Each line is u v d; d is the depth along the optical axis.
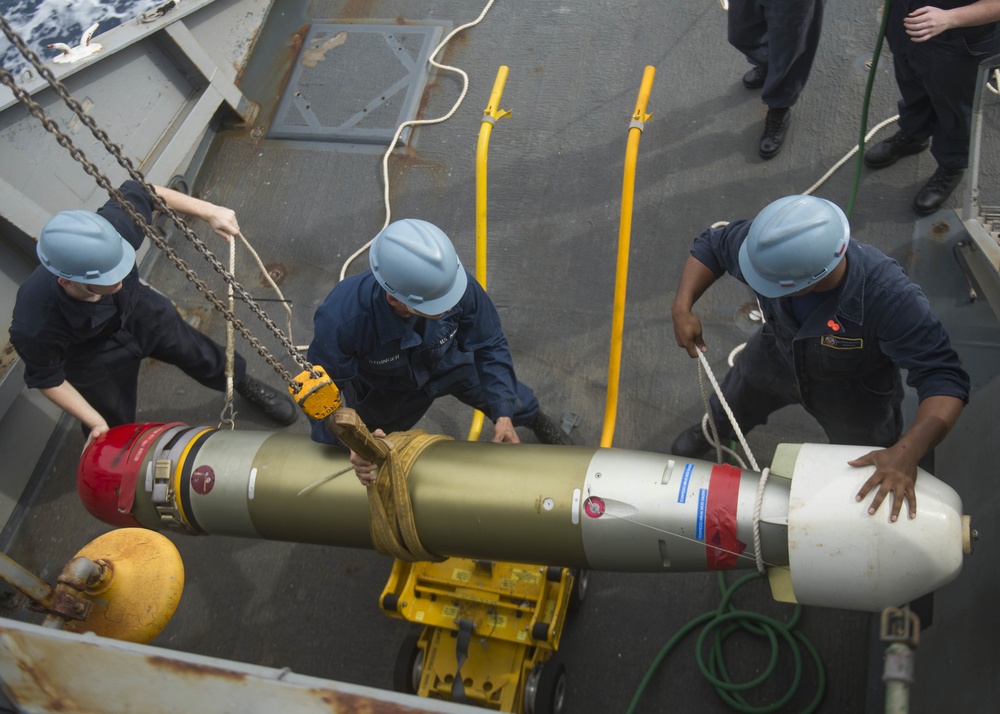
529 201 3.54
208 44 3.97
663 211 3.41
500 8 4.12
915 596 1.61
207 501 2.07
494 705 2.24
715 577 2.64
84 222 2.19
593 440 2.98
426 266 1.82
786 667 2.45
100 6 4.54
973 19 2.41
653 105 3.69
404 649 2.37
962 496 2.27
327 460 2.02
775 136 3.41
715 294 3.18
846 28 3.73
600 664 2.56
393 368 2.16
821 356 1.92
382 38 4.13
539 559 1.93
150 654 1.23
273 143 3.93
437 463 1.94
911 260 3.08
